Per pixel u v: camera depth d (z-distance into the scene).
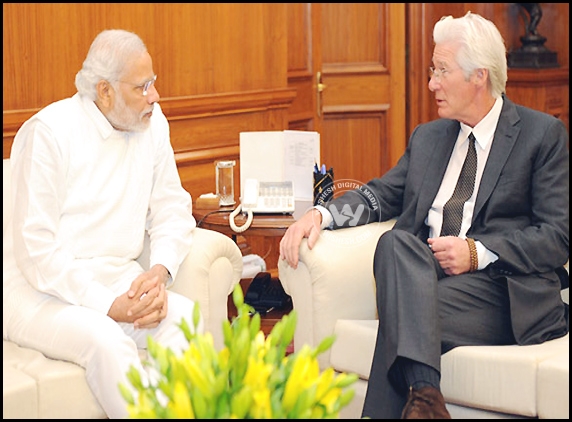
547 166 2.91
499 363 2.59
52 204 2.82
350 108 6.20
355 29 6.16
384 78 6.21
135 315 2.73
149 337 1.80
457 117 3.00
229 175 3.53
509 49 6.94
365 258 3.04
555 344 2.74
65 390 2.56
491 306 2.83
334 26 6.14
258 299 3.53
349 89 6.20
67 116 2.89
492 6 6.86
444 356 2.68
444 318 2.77
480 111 2.98
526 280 2.84
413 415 2.39
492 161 2.96
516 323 2.76
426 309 2.57
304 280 2.99
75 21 4.05
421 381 2.50
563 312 2.89
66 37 4.02
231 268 3.08
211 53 4.68
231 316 3.42
